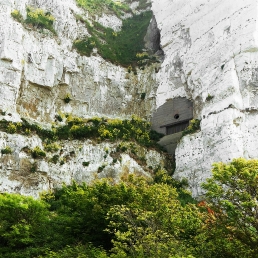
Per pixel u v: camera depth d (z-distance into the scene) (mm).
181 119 42406
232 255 17484
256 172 17594
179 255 16172
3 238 22969
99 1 57844
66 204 26750
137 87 47656
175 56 45656
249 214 17422
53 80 40750
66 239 22547
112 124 40625
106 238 21797
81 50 45312
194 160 36875
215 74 39344
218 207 18328
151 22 52719
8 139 34000
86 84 44031
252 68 37812
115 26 56062
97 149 37844
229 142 34688
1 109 35500
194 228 18500
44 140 36531
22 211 23688
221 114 36531
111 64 47250
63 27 45156
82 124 39875
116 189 22141
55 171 35438
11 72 37438
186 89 43094
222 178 18234
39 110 39188
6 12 40156
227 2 42000
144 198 20766
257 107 36438
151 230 17531
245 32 38875
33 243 22609
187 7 46906
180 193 34094
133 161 38188
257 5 39469
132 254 16656
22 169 33656
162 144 41906
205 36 42656
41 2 46438
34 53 40469
